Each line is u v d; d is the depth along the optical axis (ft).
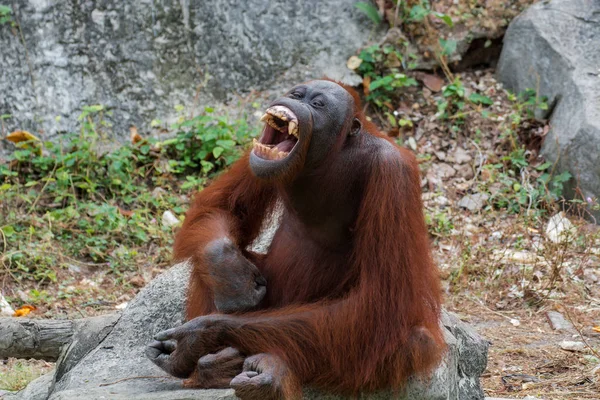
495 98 50.65
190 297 23.47
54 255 41.22
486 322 36.40
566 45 48.08
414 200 21.02
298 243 22.85
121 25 48.96
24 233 42.09
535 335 34.96
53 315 36.81
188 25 49.73
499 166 46.91
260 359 19.67
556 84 47.93
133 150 46.91
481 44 52.16
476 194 45.83
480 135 48.78
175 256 23.09
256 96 49.65
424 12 50.06
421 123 49.62
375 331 20.40
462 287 39.09
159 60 49.32
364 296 20.40
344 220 22.07
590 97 45.62
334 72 50.24
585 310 36.91
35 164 45.78
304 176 21.48
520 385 30.60
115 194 45.62
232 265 21.21
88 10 48.67
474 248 41.42
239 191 23.63
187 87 49.52
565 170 45.55
